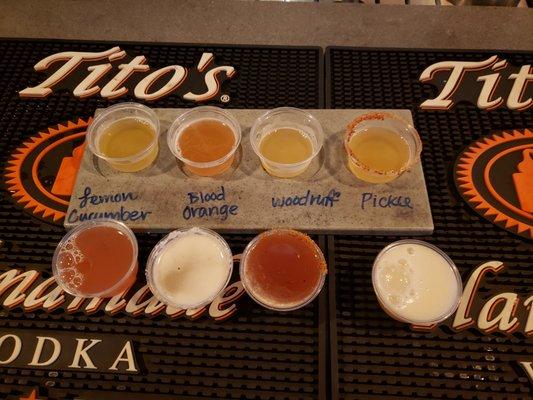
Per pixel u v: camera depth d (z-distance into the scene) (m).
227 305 0.34
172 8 0.51
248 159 0.40
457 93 0.44
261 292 0.33
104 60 0.46
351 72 0.45
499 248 0.36
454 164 0.40
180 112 0.42
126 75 0.45
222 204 0.38
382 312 0.34
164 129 0.41
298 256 0.34
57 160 0.40
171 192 0.38
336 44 0.48
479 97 0.44
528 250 0.36
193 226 0.37
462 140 0.41
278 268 0.34
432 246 0.35
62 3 0.52
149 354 0.33
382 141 0.39
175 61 0.46
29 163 0.40
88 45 0.48
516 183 0.39
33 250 0.36
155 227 0.37
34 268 0.36
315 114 0.42
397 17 0.50
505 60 0.46
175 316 0.34
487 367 0.32
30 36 0.49
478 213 0.38
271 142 0.39
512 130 0.42
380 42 0.48
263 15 0.51
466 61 0.46
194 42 0.48
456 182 0.39
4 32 0.49
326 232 0.37
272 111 0.39
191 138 0.39
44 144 0.41
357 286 0.35
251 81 0.45
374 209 0.37
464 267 0.36
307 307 0.34
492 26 0.49
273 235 0.35
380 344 0.33
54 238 0.37
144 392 0.31
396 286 0.34
